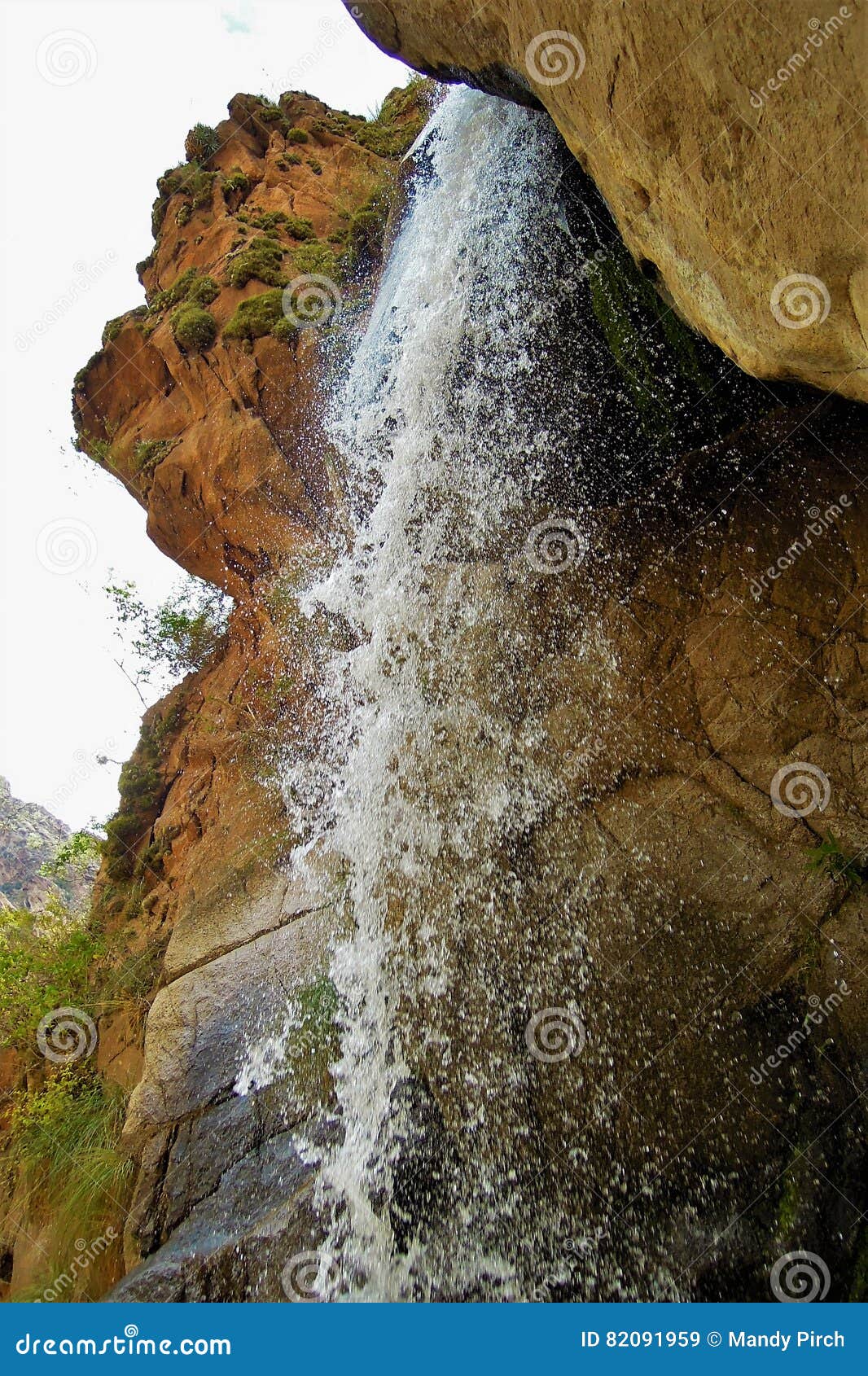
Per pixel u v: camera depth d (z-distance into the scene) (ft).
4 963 23.49
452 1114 14.12
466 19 15.33
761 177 9.16
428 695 18.56
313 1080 15.61
